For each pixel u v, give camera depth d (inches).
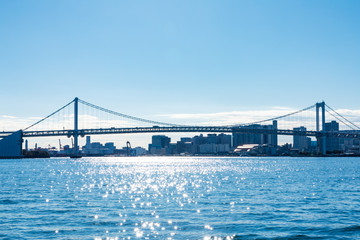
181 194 2532.0
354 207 1909.4
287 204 2017.7
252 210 1834.4
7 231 1423.5
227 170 6013.8
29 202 2143.2
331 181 3531.0
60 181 3767.2
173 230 1440.7
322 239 1320.1
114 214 1750.7
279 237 1342.3
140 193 2625.5
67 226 1504.7
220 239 1322.6
